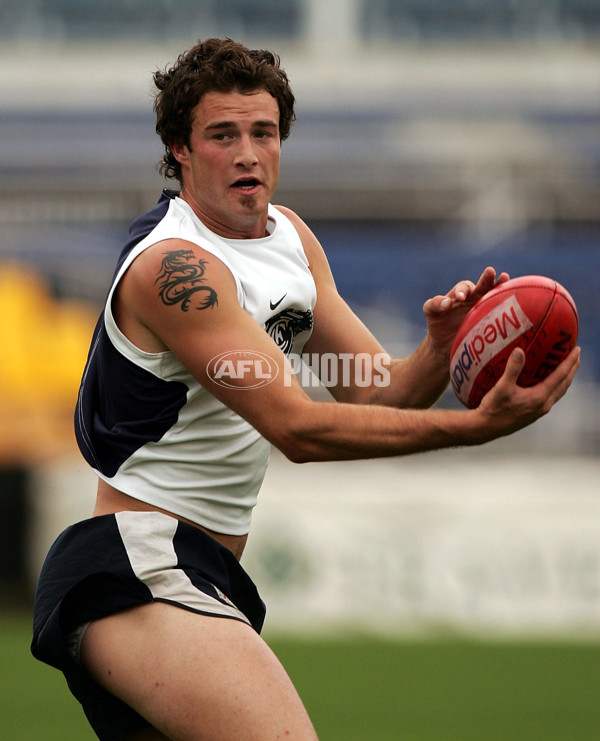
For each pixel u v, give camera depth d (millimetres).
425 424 10180
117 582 10695
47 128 57781
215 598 10766
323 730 24141
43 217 54594
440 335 11953
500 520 41625
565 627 40188
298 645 35875
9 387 45000
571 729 24312
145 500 11195
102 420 11484
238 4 62375
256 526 41656
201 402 11172
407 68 60156
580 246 51281
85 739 23109
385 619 41062
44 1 61906
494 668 31781
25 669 31625
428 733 23859
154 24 62469
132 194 55031
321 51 61156
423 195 56250
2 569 44438
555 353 10656
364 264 50938
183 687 10133
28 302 46875
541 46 61156
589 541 41406
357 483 44312
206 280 10727
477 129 57969
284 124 11828
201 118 11227
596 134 58219
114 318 11172
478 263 50562
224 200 11242
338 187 56250
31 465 44625
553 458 47562
